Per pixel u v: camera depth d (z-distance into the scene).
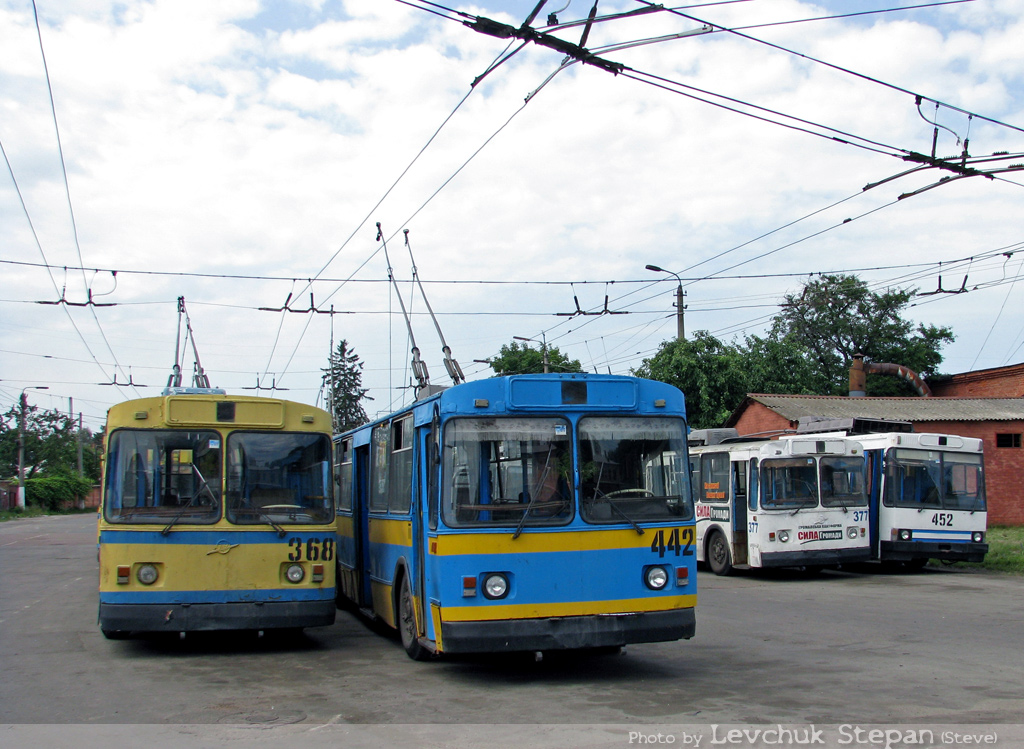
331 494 10.17
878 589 15.96
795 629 11.20
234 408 10.01
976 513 19.06
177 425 9.83
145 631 9.29
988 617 12.01
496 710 6.97
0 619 12.80
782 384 41.34
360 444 12.81
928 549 18.62
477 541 7.80
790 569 20.66
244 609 9.56
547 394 8.27
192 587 9.47
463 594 7.71
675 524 8.26
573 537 7.96
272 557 9.74
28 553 27.17
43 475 82.25
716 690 7.61
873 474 19.20
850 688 7.59
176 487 9.69
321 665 9.17
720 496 19.55
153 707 7.21
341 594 14.88
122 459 9.63
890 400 33.09
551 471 8.11
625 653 9.60
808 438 18.28
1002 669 8.39
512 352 41.66
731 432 21.08
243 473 9.89
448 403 8.11
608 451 8.27
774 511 17.86
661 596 8.10
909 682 7.81
